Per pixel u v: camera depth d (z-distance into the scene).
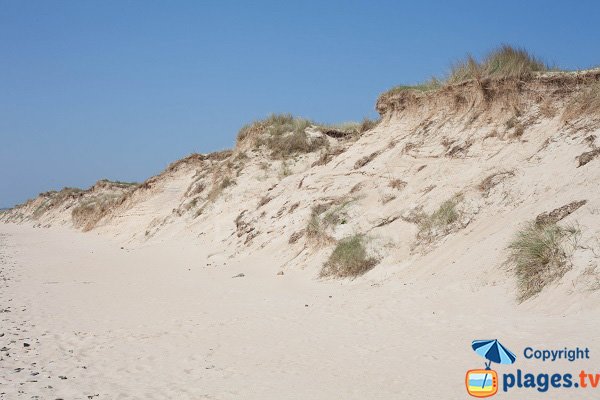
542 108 15.45
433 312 10.33
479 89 17.14
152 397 7.32
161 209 38.84
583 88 14.89
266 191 25.47
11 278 19.75
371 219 16.33
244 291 14.91
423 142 18.25
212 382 7.80
